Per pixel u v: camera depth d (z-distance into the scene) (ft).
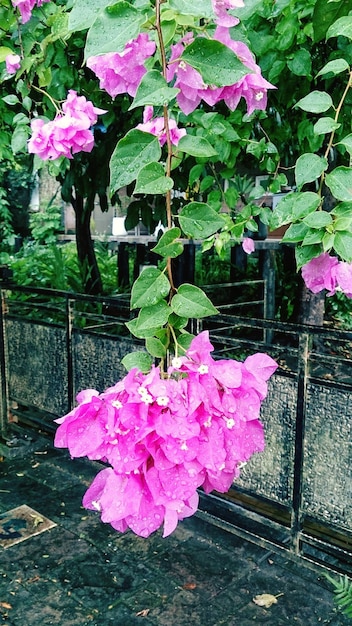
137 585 7.19
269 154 7.69
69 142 4.85
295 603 6.81
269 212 7.68
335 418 6.74
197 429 2.48
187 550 7.93
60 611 6.73
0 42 6.21
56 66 7.45
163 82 2.78
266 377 2.87
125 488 2.64
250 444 2.87
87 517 8.84
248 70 2.80
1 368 11.78
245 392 2.72
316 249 3.88
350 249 3.59
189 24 3.02
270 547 7.66
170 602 6.86
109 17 2.62
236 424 2.60
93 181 12.71
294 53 6.22
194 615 6.62
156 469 2.57
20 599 6.94
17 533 8.38
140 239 22.50
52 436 11.42
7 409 11.84
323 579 7.07
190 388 2.54
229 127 6.68
